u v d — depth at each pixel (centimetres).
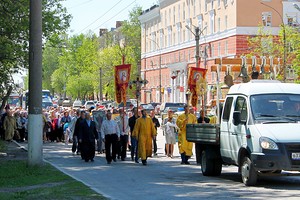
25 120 4591
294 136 1709
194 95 3206
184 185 1883
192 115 2759
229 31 8081
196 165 2684
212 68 2656
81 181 1967
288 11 7950
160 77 10919
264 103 1844
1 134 4588
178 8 10481
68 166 2634
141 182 1986
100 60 11944
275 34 7881
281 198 1526
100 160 2992
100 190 1766
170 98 10706
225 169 2428
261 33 6912
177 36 10506
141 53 12962
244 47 7888
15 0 3030
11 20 3073
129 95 10269
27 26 3194
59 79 14638
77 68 13212
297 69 5984
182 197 1588
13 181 1995
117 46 11944
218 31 8531
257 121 1797
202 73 3222
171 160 2997
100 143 3472
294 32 6456
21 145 4100
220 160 2133
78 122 3047
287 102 1850
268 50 6431
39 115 2398
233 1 7969
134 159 2983
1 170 2314
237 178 2078
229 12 8138
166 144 3181
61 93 16138
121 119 2956
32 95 2389
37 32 2380
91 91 13225
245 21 7900
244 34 7881
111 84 11694
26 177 2108
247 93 1886
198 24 9375
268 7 7931
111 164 2742
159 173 2303
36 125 2398
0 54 3198
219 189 1759
